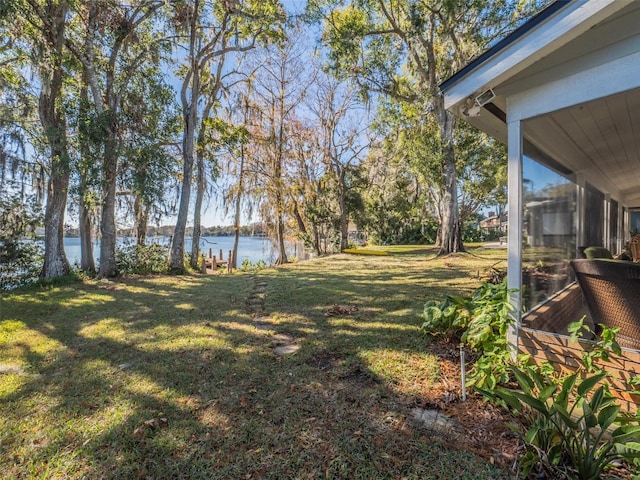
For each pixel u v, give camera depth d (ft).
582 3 5.93
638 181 18.81
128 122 26.48
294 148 53.16
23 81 25.79
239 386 8.05
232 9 29.40
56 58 24.14
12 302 18.17
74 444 6.04
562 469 4.88
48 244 26.00
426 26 32.42
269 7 30.68
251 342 11.13
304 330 12.23
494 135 11.07
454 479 4.96
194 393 7.77
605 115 8.03
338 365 9.05
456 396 7.18
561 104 7.18
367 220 63.26
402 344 10.30
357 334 11.45
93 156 24.86
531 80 7.65
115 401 7.48
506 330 8.17
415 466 5.25
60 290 21.85
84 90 27.78
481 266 27.76
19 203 25.73
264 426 6.42
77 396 7.77
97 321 14.24
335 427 6.31
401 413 6.67
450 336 10.43
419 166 34.32
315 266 32.83
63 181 25.90
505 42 7.07
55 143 24.26
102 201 26.43
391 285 20.62
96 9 25.03
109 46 27.22
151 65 29.48
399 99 35.58
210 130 36.35
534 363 7.67
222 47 34.55
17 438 6.24
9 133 23.57
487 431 5.99
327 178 55.72
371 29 33.19
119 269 29.66
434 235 70.95
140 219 34.09
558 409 4.87
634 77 6.18
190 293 20.42
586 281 7.90
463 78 8.07
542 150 9.27
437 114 32.89
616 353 6.20
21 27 22.75
